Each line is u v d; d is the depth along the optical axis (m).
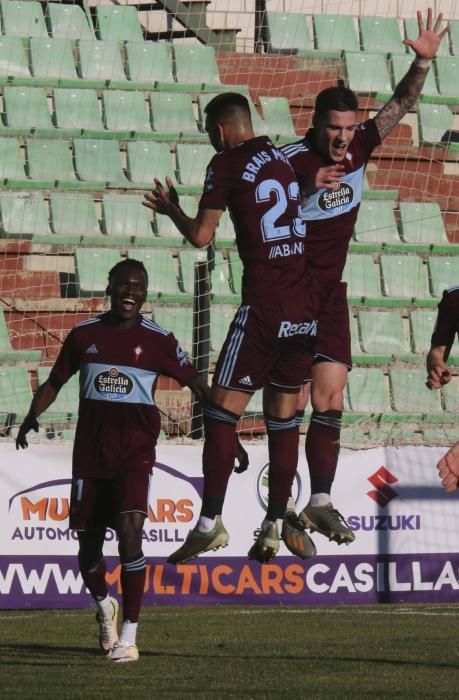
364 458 34.34
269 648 23.84
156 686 18.53
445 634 26.22
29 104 54.47
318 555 33.78
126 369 22.97
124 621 22.23
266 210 17.27
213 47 59.88
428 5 64.75
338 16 62.72
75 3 62.38
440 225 54.44
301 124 58.34
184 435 43.88
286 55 59.75
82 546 23.30
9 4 59.12
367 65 60.03
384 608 32.59
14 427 41.75
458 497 34.84
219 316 47.62
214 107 17.86
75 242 49.56
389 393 47.91
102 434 22.94
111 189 52.06
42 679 19.39
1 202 50.16
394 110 18.95
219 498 17.66
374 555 34.12
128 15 60.88
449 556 34.59
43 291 49.38
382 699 17.09
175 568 33.12
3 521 32.41
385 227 53.66
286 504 18.25
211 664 21.33
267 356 17.39
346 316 18.78
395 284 51.44
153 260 49.09
